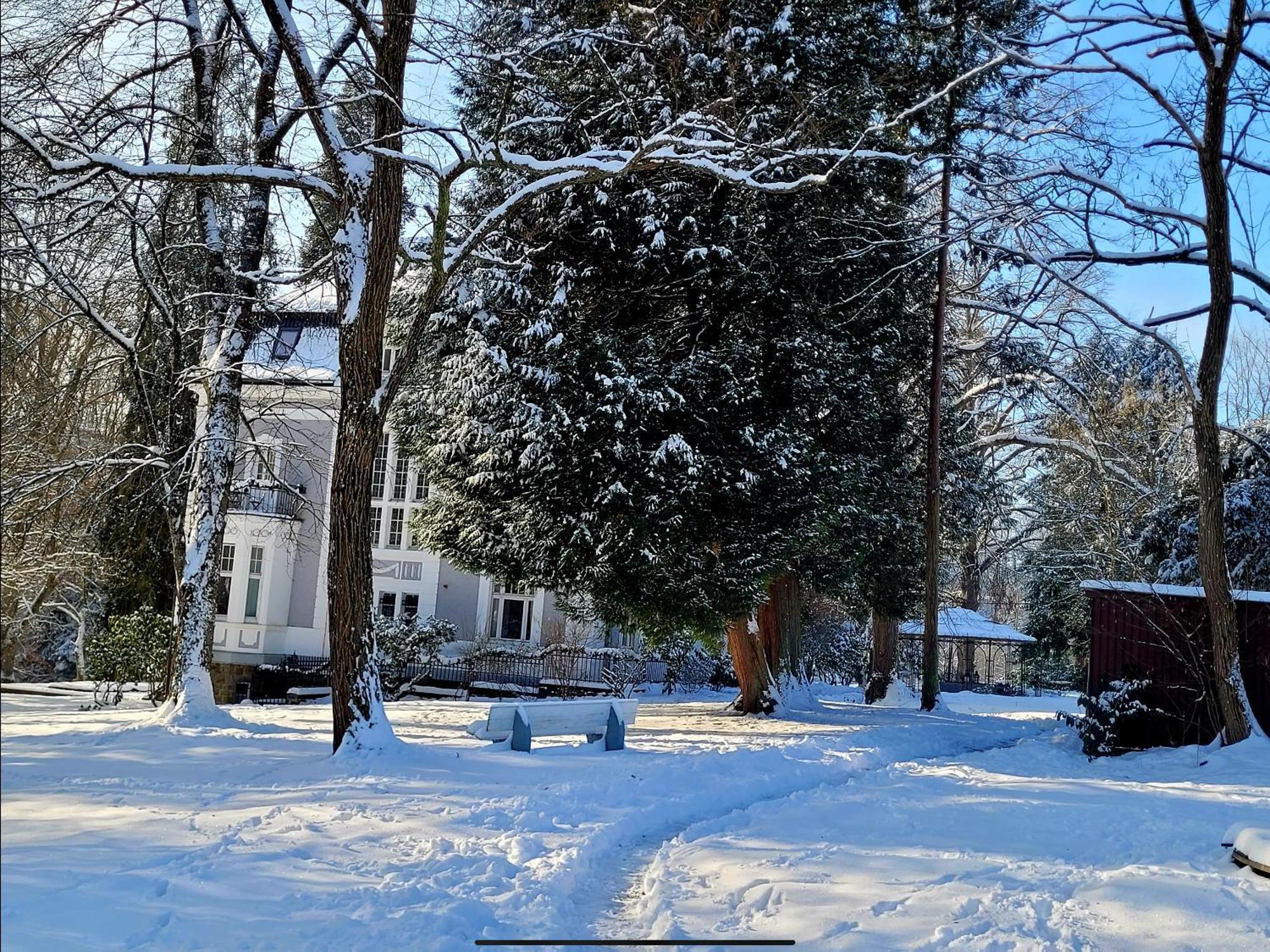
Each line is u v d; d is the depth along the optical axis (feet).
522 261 60.54
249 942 16.53
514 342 60.23
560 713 43.65
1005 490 121.29
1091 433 113.70
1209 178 50.98
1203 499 51.21
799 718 68.13
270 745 41.47
